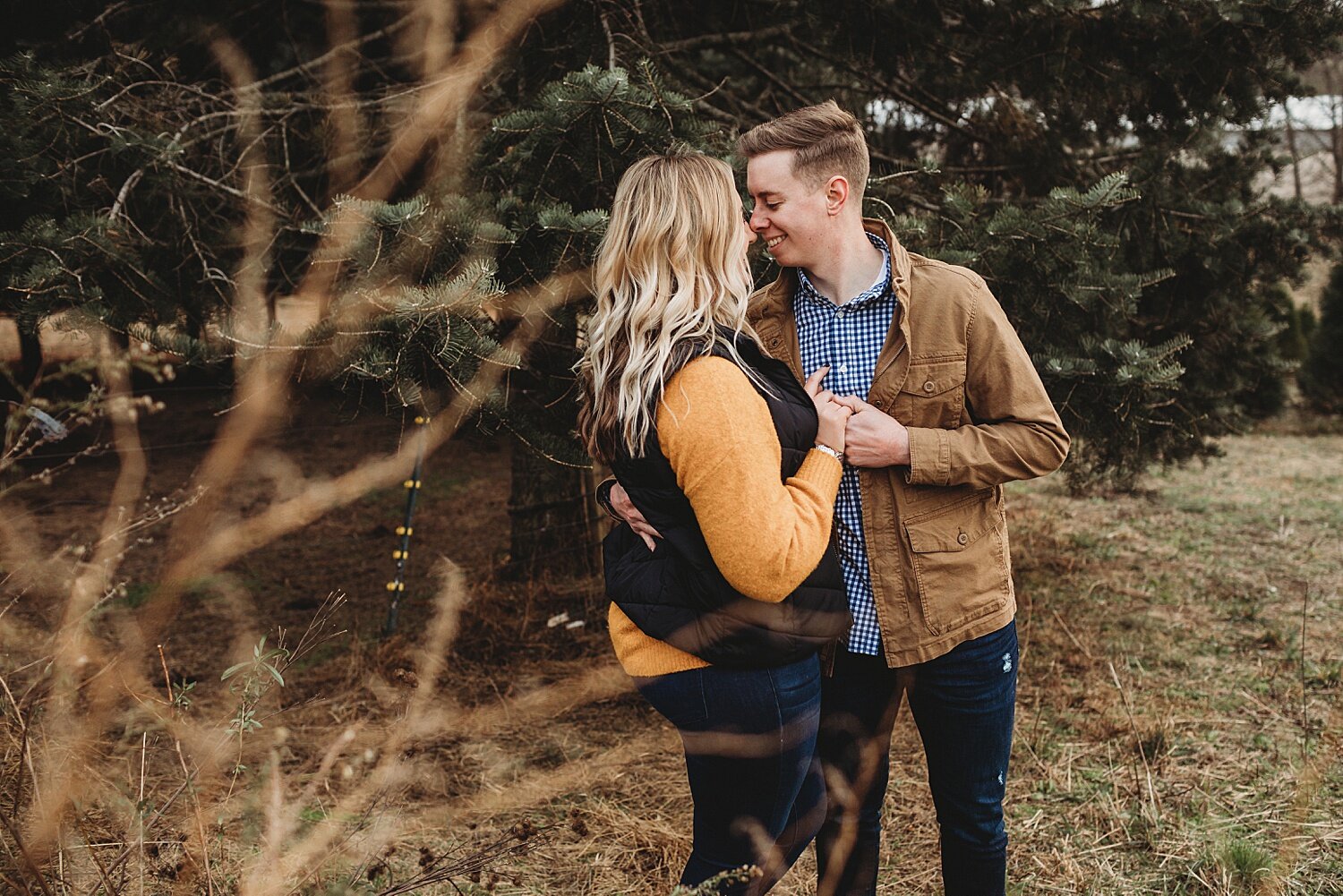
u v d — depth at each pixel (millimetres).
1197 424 4086
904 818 2709
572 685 3178
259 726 1463
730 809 1546
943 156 4449
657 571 1529
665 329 1416
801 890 2281
